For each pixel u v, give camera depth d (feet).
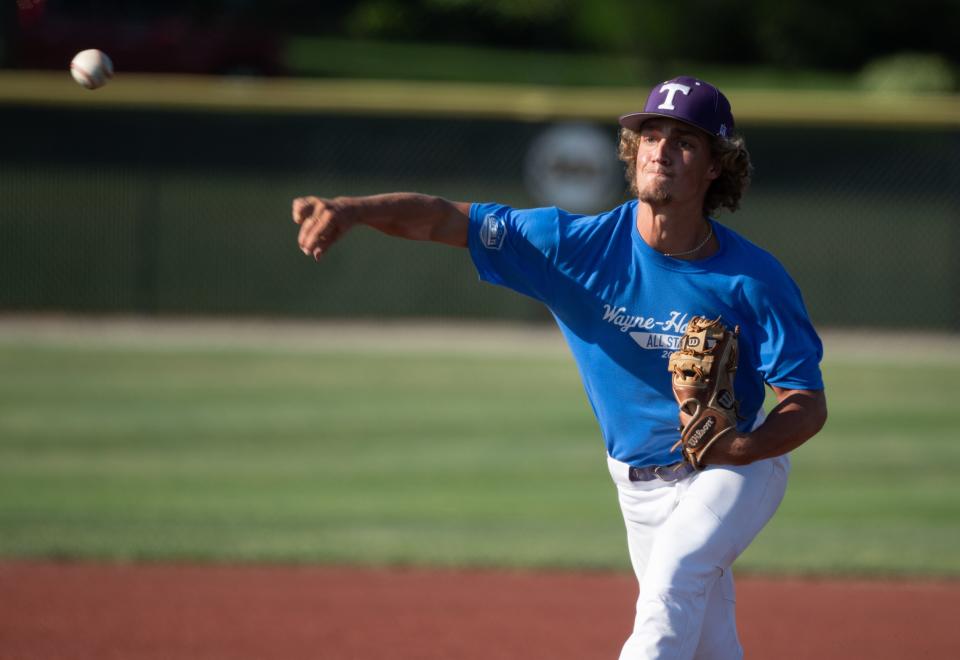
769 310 41.24
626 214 43.29
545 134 199.31
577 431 124.26
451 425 125.80
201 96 198.08
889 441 121.70
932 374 159.33
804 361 41.24
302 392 141.18
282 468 107.65
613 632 67.67
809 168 197.98
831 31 403.13
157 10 319.47
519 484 103.60
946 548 86.48
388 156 200.13
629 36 392.88
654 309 42.14
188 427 122.83
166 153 198.59
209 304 199.31
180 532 88.17
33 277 197.67
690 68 395.96
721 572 41.52
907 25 406.00
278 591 75.25
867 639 67.31
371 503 96.84
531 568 81.00
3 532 87.30
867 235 197.16
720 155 41.45
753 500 41.45
